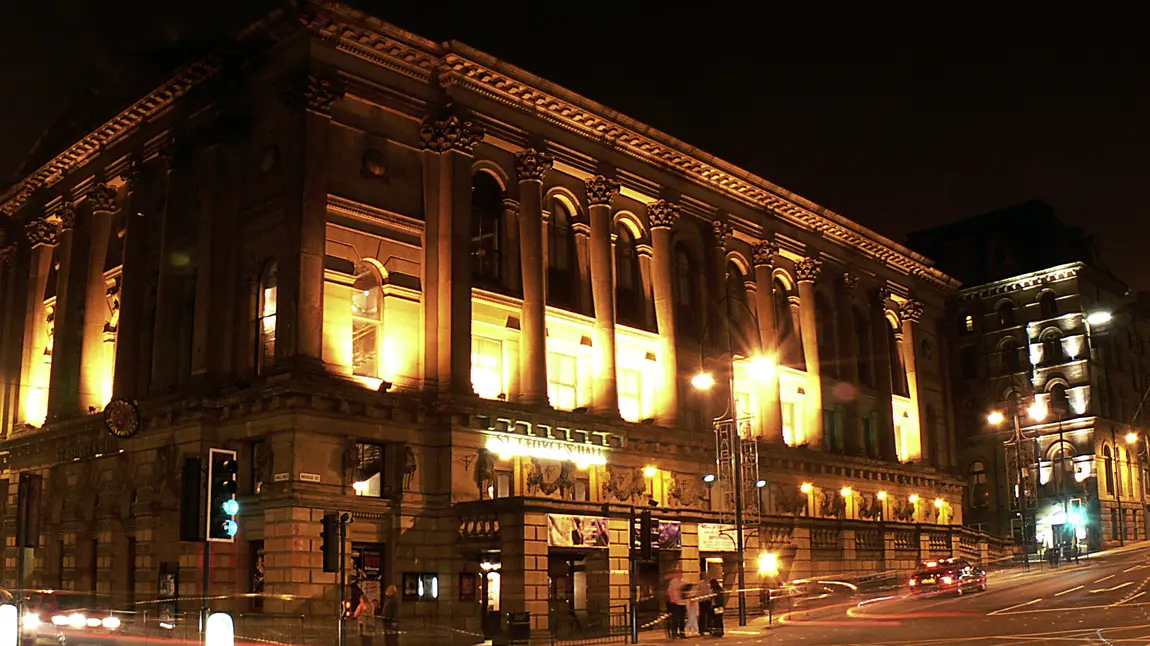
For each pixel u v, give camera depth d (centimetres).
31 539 2300
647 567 4550
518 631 3616
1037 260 9100
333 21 4281
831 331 6919
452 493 4188
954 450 8019
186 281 4650
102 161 5438
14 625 2080
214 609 3891
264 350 4256
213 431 4175
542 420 4622
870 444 7100
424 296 4475
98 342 5191
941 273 8206
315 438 3900
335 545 2780
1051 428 8712
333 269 4172
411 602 4047
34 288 5806
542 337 4762
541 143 5003
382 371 4275
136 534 4325
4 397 5894
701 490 5341
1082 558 7712
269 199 4312
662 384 5419
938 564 5212
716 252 5950
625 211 5512
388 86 4516
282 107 4372
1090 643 2573
